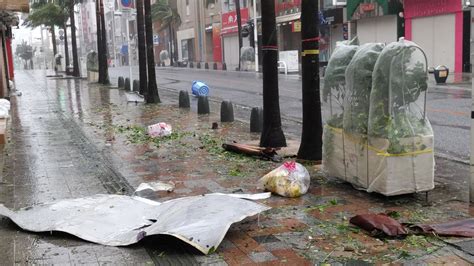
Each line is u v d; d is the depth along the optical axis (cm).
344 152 680
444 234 500
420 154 602
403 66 589
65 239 514
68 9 4150
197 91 2081
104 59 3014
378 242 489
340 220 556
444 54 2838
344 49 704
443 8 2781
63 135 1191
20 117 1552
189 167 832
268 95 948
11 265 451
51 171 814
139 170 819
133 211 579
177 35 6569
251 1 4591
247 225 544
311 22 809
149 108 1734
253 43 4222
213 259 458
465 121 1232
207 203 534
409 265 436
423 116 610
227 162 860
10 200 652
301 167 675
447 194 650
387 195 605
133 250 482
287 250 476
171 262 454
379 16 3241
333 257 457
